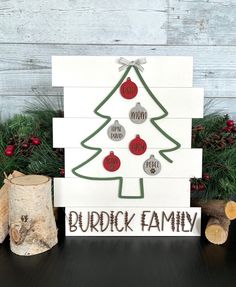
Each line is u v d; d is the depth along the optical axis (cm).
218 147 86
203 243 78
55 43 99
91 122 77
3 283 65
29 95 102
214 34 99
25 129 90
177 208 79
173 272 69
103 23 98
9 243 77
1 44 99
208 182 84
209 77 101
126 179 78
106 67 75
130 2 97
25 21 98
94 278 67
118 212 79
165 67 75
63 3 97
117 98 76
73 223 79
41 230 73
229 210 78
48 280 66
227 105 102
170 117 77
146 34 99
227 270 69
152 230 80
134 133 77
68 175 78
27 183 72
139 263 71
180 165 78
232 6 98
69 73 75
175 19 98
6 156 86
